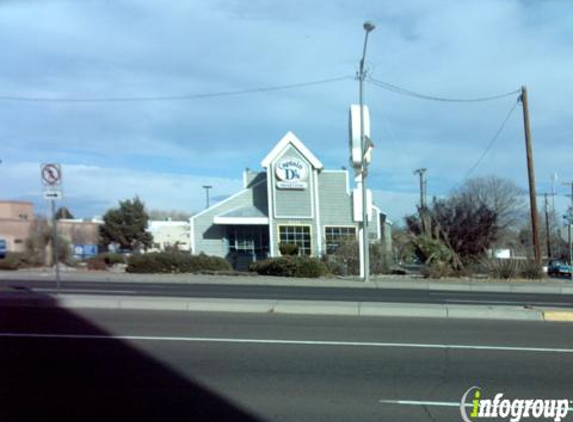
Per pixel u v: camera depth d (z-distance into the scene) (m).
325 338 8.99
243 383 6.41
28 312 11.30
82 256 39.81
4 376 6.52
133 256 27.06
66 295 13.70
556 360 7.75
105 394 5.90
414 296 16.81
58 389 6.04
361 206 23.59
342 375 6.81
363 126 23.56
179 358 7.51
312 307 11.78
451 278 25.42
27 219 68.19
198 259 27.02
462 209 36.66
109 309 11.92
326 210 34.22
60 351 7.80
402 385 6.45
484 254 29.62
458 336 9.39
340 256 27.72
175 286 19.33
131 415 5.29
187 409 5.50
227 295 15.54
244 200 35.19
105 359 7.38
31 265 30.03
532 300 16.47
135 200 67.38
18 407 5.44
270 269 25.91
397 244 28.80
